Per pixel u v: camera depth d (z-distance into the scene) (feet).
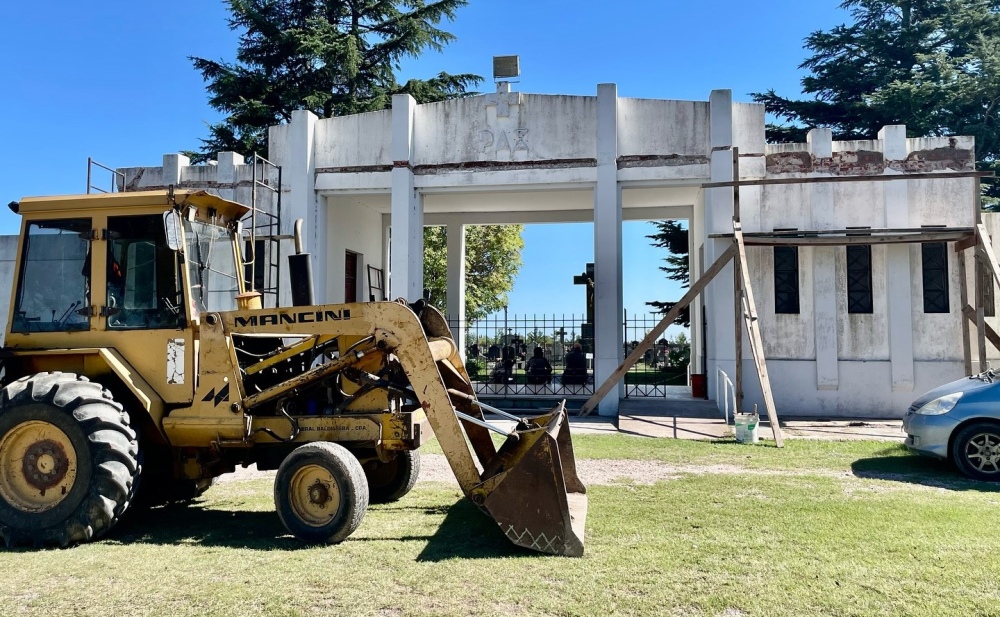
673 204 56.65
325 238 47.88
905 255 43.09
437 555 15.88
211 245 20.76
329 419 18.62
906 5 97.55
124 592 13.66
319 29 79.71
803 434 35.60
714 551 16.06
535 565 15.14
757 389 43.55
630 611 12.61
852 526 18.16
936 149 43.32
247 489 23.88
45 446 17.39
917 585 13.83
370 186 46.21
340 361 18.65
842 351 43.57
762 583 13.96
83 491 16.87
